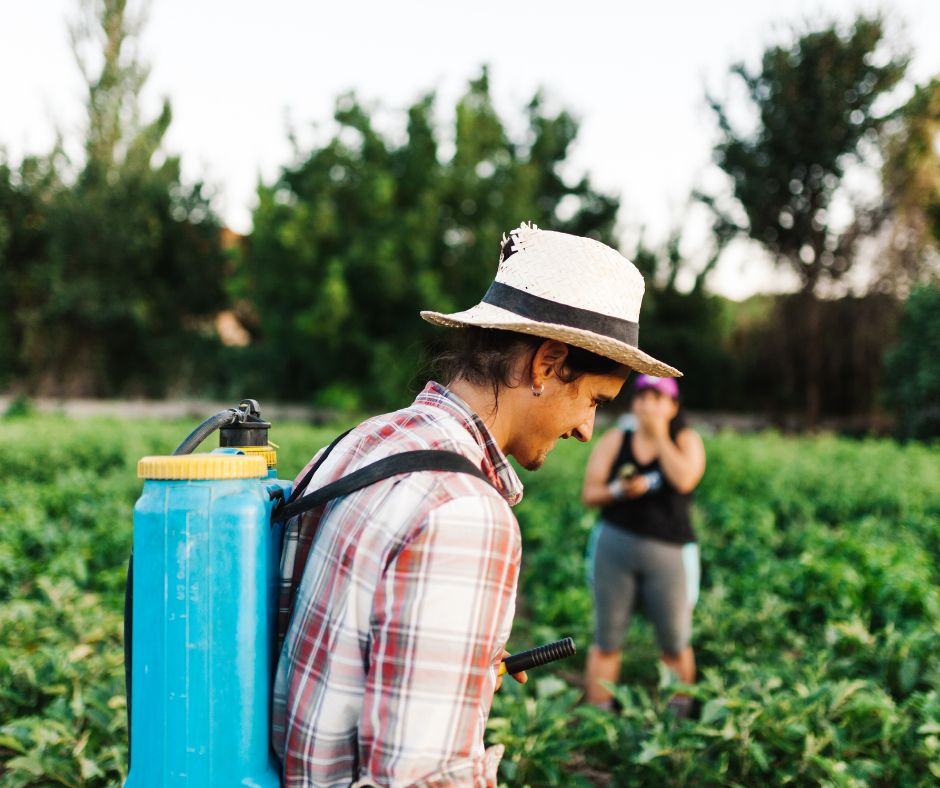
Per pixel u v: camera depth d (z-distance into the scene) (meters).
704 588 6.38
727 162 25.08
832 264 24.62
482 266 22.89
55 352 28.22
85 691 3.42
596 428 17.27
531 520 8.16
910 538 7.07
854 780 2.83
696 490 9.69
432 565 1.15
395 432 1.36
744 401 27.48
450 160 24.00
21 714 3.58
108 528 6.80
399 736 1.11
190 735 1.21
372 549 1.22
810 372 24.73
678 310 28.03
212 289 30.28
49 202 28.62
